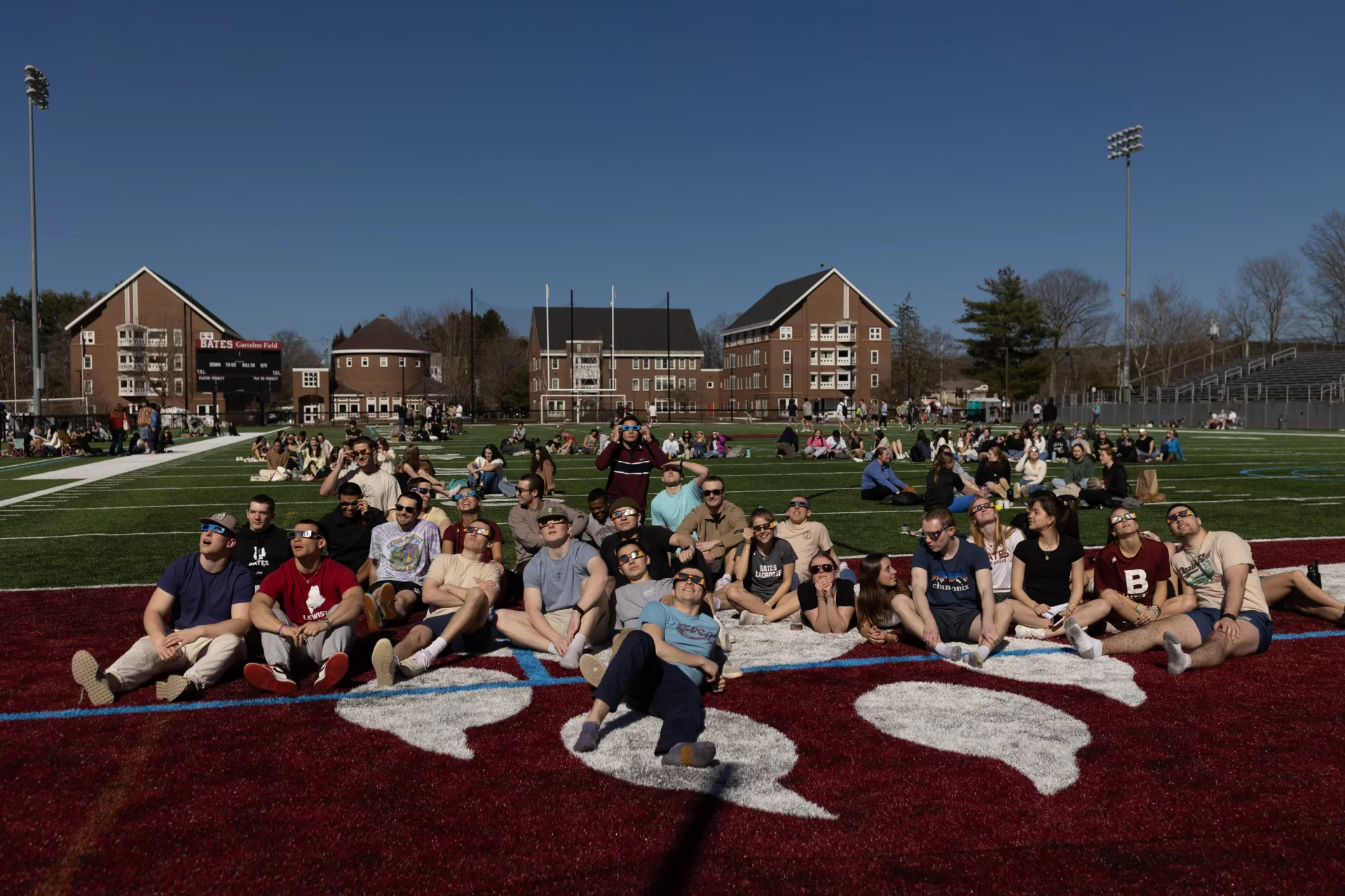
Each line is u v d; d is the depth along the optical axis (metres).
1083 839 3.85
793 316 93.56
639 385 101.31
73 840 3.84
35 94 36.28
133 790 4.31
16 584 9.15
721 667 6.03
